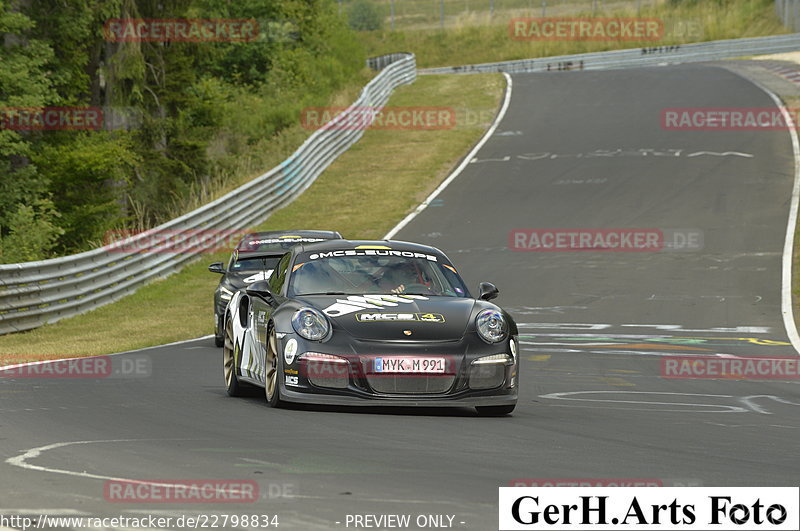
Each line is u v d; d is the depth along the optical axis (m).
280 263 36.50
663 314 68.69
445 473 21.20
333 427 27.30
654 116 158.38
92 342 59.31
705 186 116.50
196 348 54.09
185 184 138.12
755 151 132.00
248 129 163.25
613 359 50.19
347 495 18.86
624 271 84.50
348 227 108.06
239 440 24.94
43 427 26.91
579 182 122.25
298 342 30.02
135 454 22.78
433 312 30.94
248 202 107.75
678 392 39.16
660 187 117.44
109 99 128.88
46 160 115.12
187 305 77.62
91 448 23.53
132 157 123.81
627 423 30.09
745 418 32.06
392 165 138.12
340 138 146.25
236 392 34.81
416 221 108.94
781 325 64.69
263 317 32.59
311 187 128.88
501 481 20.44
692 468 22.50
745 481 20.97
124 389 36.41
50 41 113.94
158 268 88.25
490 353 30.17
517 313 69.75
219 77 194.38
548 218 106.94
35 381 39.03
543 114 166.62
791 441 27.30
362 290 33.03
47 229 97.81
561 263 88.25
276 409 30.80
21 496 18.44
